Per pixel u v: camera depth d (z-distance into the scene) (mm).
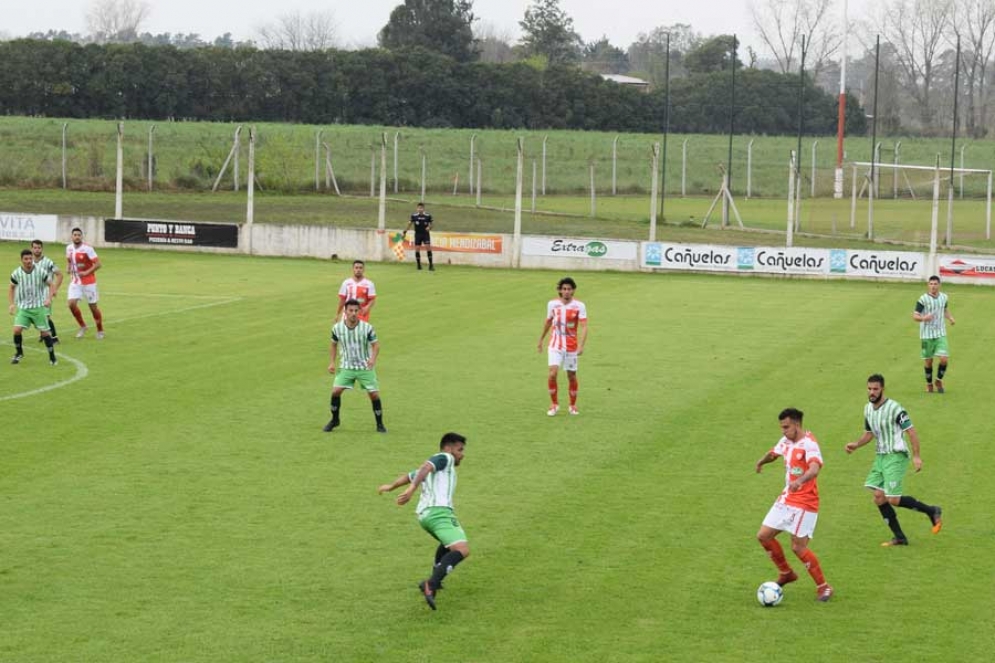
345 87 124312
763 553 18750
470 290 50375
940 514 19438
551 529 19812
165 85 119688
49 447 24531
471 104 128000
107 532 19266
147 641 15109
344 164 102812
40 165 91312
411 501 21219
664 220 75062
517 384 31531
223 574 17500
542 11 193750
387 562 18141
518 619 16000
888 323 42625
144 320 41250
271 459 23922
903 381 32594
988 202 67438
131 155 96562
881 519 20719
